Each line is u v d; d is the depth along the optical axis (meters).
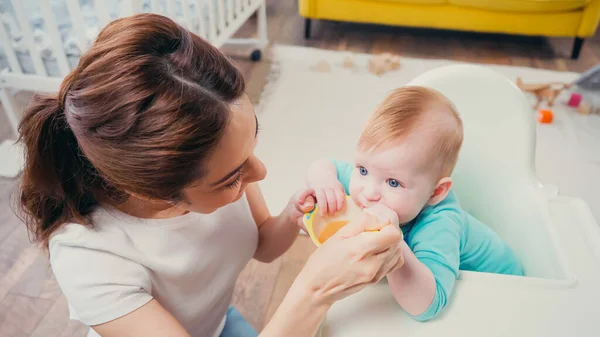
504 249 0.84
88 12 1.84
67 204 0.60
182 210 0.65
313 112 2.26
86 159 0.56
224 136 0.51
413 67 2.66
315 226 0.68
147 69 0.46
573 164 1.95
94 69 0.47
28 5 1.87
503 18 2.68
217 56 0.52
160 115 0.46
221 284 0.80
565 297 0.62
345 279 0.52
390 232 0.52
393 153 0.73
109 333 0.61
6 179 1.82
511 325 0.59
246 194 0.87
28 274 1.49
